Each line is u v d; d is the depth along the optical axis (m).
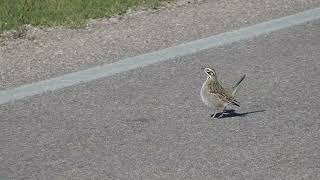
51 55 15.29
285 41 16.11
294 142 12.11
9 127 12.73
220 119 12.95
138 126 12.70
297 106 13.37
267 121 12.84
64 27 16.59
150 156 11.77
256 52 15.60
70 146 12.12
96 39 15.99
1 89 14.00
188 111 13.24
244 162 11.54
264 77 14.54
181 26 16.64
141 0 17.89
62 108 13.37
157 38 16.06
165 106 13.41
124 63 15.00
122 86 14.16
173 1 17.97
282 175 11.16
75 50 15.50
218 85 12.98
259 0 18.09
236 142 12.16
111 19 16.98
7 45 15.73
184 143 12.14
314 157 11.64
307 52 15.63
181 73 14.69
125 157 11.75
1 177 11.26
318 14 17.42
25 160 11.73
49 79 14.36
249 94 13.87
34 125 12.80
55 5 17.55
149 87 14.12
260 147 11.98
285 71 14.79
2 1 17.50
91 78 14.41
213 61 15.19
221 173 11.24
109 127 12.70
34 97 13.73
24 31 16.36
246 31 16.47
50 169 11.46
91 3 17.70
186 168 11.41
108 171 11.37
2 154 11.91
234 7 17.69
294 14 17.39
